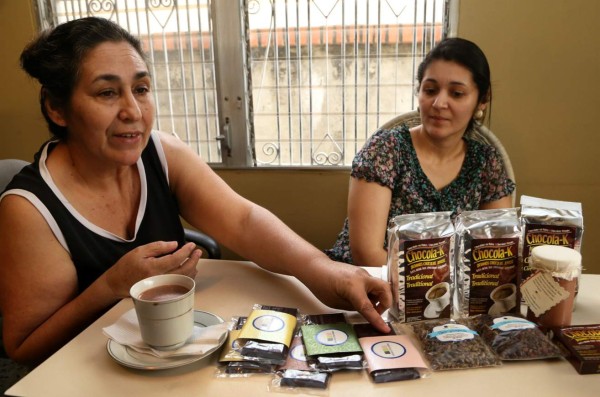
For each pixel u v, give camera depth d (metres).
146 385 0.64
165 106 2.09
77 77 0.84
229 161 2.08
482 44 1.79
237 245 1.08
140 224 1.06
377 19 1.85
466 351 0.69
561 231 0.77
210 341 0.71
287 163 2.07
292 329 0.75
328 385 0.64
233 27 1.91
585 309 0.82
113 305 0.89
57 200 0.92
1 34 2.01
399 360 0.66
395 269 0.78
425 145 1.37
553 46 1.76
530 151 1.89
